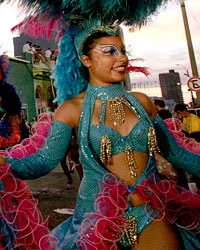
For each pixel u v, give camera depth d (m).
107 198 1.24
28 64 17.28
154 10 1.54
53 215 3.37
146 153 1.37
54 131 1.33
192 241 1.32
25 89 17.03
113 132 1.30
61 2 1.45
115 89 1.41
